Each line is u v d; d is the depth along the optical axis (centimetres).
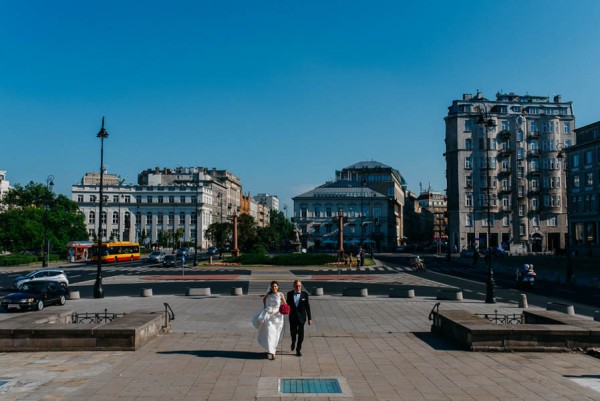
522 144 10256
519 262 7138
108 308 2616
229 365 1299
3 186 12688
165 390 1077
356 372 1234
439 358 1389
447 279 4691
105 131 3228
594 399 1023
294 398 1024
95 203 12912
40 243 8156
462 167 10206
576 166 8444
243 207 18388
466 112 10288
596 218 7944
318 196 12481
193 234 13075
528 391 1077
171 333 1777
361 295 3125
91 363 1316
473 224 10094
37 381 1147
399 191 15625
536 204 10225
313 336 1731
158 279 4647
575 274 5234
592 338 1478
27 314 1755
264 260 6688
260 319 1373
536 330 1474
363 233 12344
